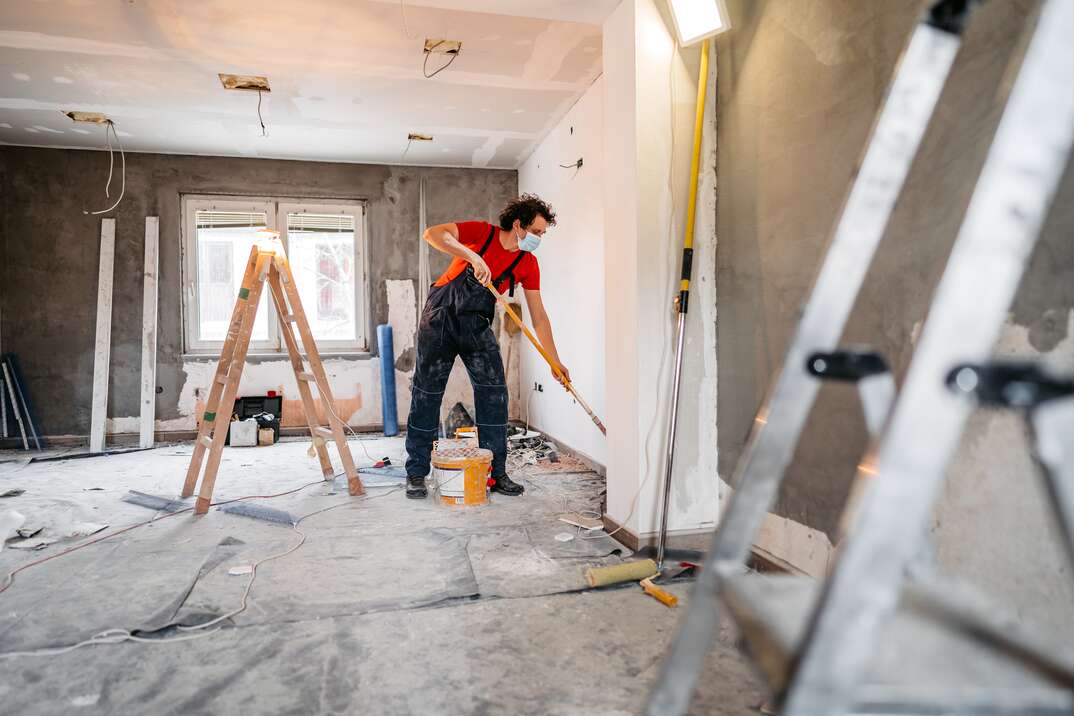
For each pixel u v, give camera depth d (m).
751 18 2.17
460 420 4.84
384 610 1.83
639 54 2.32
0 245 4.97
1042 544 1.19
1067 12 0.50
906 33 1.53
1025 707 0.50
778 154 2.03
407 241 5.64
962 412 0.48
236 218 5.43
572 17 2.53
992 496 1.29
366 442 5.11
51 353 5.06
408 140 4.98
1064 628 1.15
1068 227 1.15
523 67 3.68
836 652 0.47
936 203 1.45
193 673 1.48
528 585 2.01
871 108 1.64
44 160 5.04
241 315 3.25
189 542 2.47
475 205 5.76
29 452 4.76
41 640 1.64
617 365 2.49
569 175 4.28
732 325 2.29
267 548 2.39
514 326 5.72
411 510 2.93
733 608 0.69
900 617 0.68
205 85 3.93
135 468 4.12
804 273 1.91
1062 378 0.48
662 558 2.11
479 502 3.02
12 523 2.59
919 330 1.49
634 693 1.40
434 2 2.43
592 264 3.84
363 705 1.35
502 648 1.60
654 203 2.34
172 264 5.23
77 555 2.32
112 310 5.12
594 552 2.32
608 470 2.58
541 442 4.66
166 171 5.23
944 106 1.44
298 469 4.01
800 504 1.93
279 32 3.28
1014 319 1.26
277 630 1.70
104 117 4.45
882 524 0.48
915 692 0.50
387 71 3.74
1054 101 0.50
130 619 1.76
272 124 4.61
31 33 3.28
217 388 3.24
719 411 2.38
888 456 0.48
